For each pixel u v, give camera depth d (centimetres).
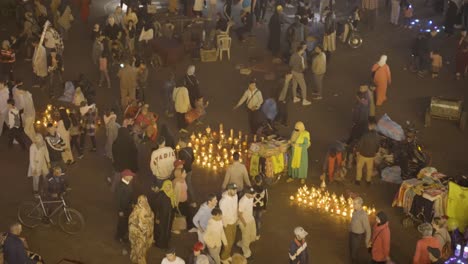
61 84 2456
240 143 2103
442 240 1539
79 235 1694
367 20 3123
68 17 2895
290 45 2678
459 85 2595
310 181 1944
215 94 2475
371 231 1639
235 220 1566
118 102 2350
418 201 1723
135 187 1898
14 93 2109
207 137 2136
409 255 1653
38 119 2233
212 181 1936
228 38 2747
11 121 2022
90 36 2969
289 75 2189
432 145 2161
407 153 1922
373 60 2820
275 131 2056
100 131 2186
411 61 2720
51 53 2369
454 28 3136
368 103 2031
